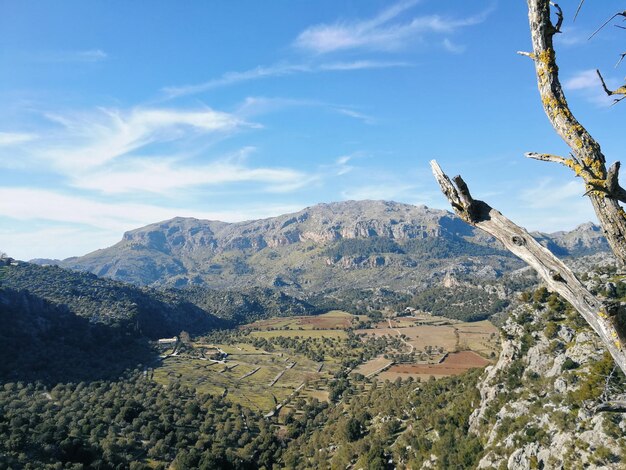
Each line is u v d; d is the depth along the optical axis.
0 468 58.06
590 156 6.16
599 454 32.19
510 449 41.38
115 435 78.38
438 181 7.47
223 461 74.81
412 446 59.19
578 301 5.95
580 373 44.12
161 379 126.50
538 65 6.71
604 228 6.18
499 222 6.91
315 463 72.81
